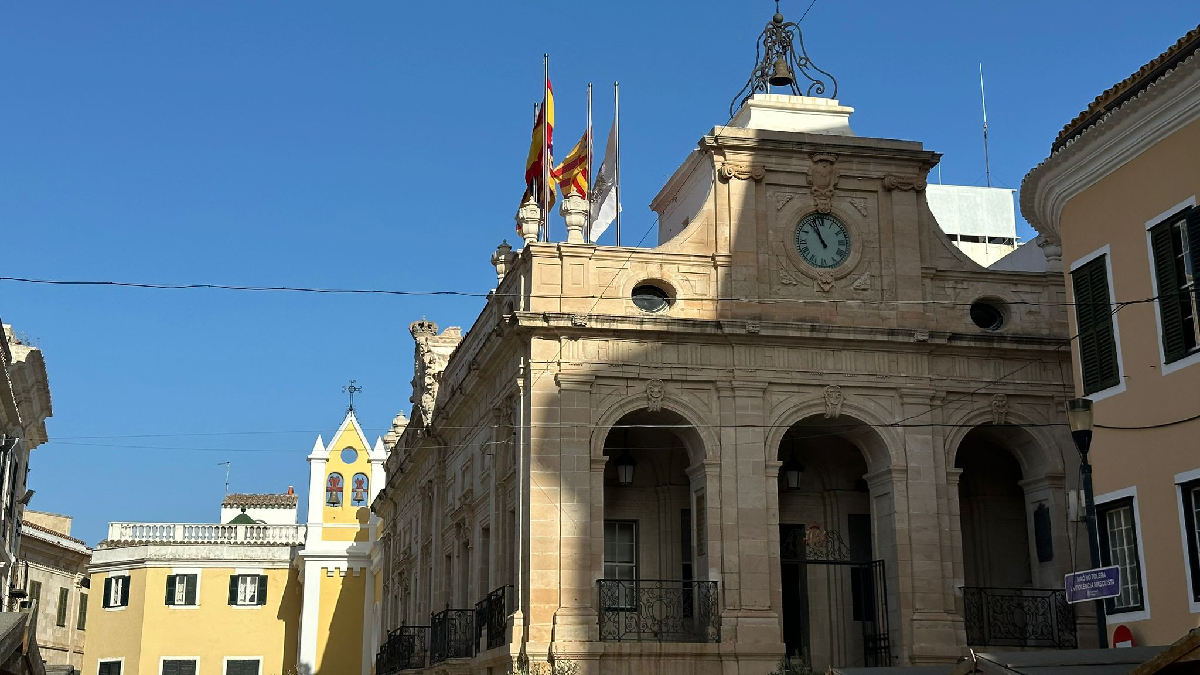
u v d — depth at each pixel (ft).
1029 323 98.32
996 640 92.07
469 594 109.81
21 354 120.37
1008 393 96.43
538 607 86.53
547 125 109.09
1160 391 65.46
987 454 104.99
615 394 90.89
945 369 96.02
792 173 97.30
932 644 90.33
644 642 86.69
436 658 113.60
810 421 95.09
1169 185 65.41
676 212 109.19
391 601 156.56
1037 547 97.14
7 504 121.39
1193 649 39.42
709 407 91.97
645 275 93.25
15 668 48.24
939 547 92.48
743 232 95.40
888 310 96.07
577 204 94.68
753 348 93.25
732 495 90.63
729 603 88.58
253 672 186.19
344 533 184.65
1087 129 69.97
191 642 185.78
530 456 88.84
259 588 189.16
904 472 93.35
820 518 103.35
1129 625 67.05
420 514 136.46
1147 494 66.03
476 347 112.47
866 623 99.50
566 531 88.02
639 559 100.58
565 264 92.38
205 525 192.95
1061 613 93.04
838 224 97.45
